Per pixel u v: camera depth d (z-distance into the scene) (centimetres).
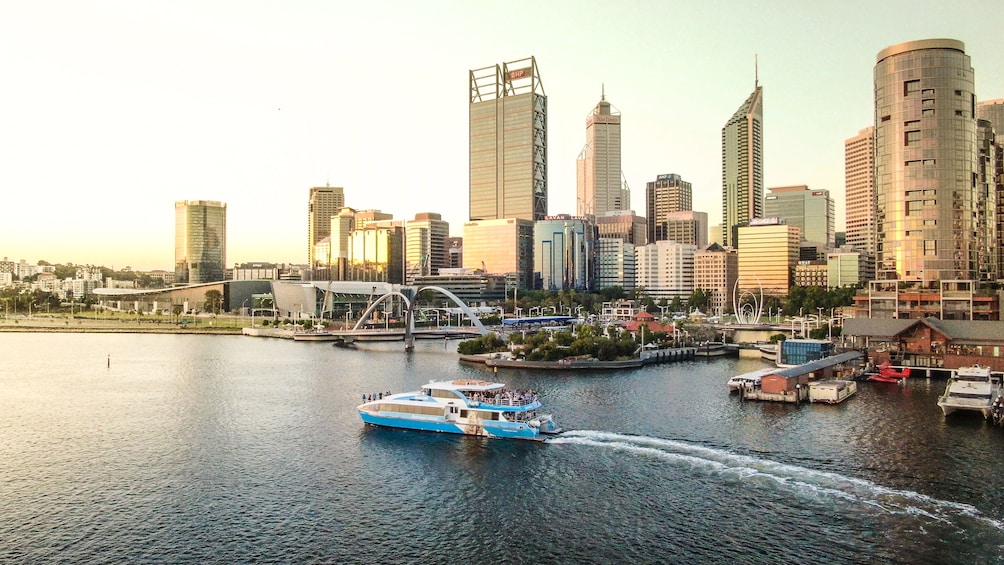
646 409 16150
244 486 10881
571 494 10425
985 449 12450
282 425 14788
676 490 10531
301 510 9900
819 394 16875
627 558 8362
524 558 8400
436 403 14112
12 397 18162
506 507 9956
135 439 13650
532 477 11200
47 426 14750
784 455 12225
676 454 12300
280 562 8312
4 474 11444
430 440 13450
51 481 11112
